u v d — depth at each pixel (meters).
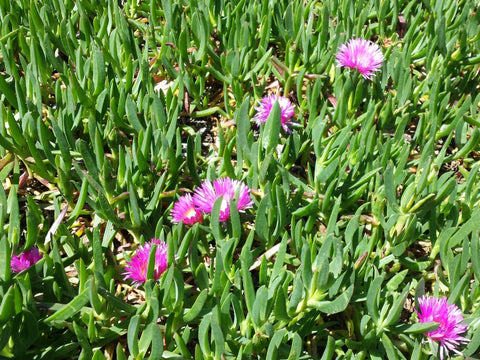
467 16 0.90
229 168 0.69
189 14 0.90
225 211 0.62
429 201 0.65
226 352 0.59
